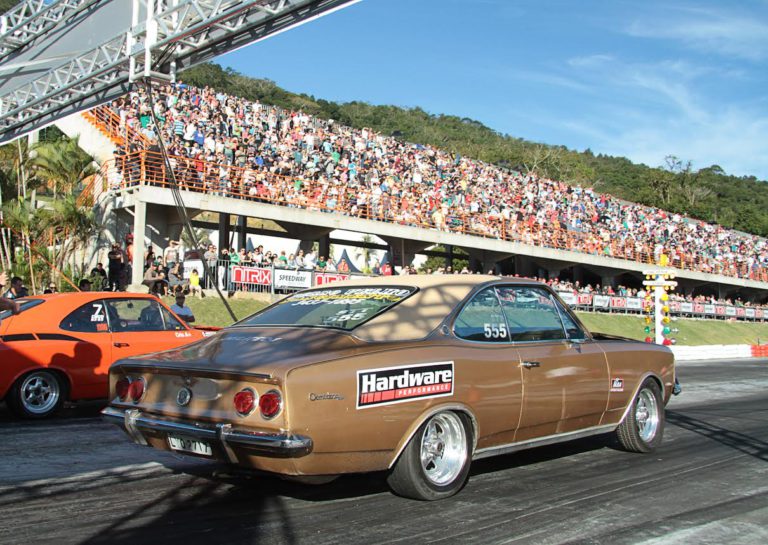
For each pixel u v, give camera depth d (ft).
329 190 90.53
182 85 104.99
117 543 11.93
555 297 18.49
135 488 15.58
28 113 55.57
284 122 113.39
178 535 12.37
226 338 15.26
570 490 15.94
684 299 129.08
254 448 12.26
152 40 42.06
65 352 25.11
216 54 43.37
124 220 73.05
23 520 13.20
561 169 292.40
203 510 13.92
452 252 122.62
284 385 12.16
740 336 130.11
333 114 335.88
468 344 15.26
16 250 63.36
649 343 21.31
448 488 14.58
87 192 74.08
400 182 111.65
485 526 13.07
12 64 55.11
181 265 67.97
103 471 17.17
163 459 18.53
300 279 74.02
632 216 169.27
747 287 169.27
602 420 18.75
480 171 145.89
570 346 17.78
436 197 111.55
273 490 15.43
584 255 124.88
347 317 15.01
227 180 77.71
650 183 318.04
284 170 89.66
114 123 80.69
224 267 68.95
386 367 13.44
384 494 15.14
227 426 12.58
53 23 53.01
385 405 13.32
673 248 155.53
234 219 106.63
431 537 12.36
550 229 124.88
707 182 378.94
